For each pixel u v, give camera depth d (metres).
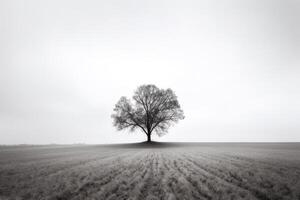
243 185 8.60
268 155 23.45
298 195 7.05
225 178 10.10
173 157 22.05
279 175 10.62
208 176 10.62
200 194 7.31
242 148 41.50
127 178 10.34
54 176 10.96
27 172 12.30
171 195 7.19
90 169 13.39
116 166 14.86
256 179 9.67
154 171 12.43
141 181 9.58
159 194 7.38
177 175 11.02
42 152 32.22
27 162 17.66
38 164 16.19
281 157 20.75
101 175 11.20
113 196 7.23
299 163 15.55
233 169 12.72
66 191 7.96
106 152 31.98
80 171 12.59
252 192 7.53
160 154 26.86
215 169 12.84
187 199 6.75
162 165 15.25
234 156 22.28
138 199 6.85
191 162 16.98
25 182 9.51
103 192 7.77
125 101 59.00
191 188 8.14
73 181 9.69
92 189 8.23
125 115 58.09
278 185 8.42
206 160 18.39
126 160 19.16
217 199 6.70
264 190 7.68
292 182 8.94
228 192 7.55
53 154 27.66
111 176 10.92
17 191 8.00
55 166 14.94
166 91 59.69
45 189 8.27
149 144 56.97
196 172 11.91
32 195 7.48
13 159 20.44
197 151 32.59
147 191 7.82
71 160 19.27
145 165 15.35
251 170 12.29
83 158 21.44
